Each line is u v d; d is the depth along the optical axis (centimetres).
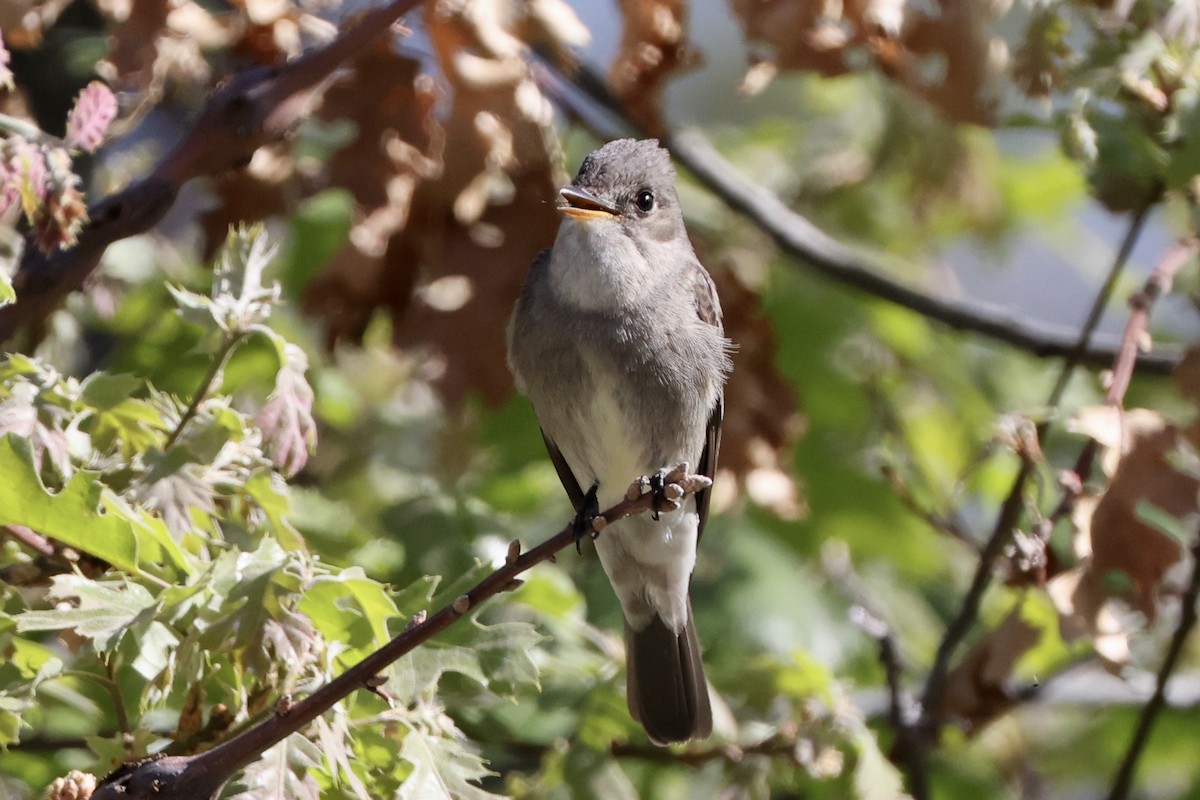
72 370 1010
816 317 1227
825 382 1227
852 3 855
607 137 1012
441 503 928
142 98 820
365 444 1141
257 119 701
